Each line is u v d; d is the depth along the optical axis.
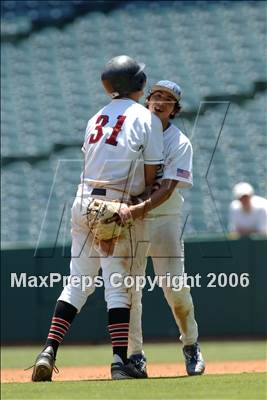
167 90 17.86
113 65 17.38
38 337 39.59
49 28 63.19
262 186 50.00
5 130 56.31
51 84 59.66
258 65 57.41
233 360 28.78
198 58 58.78
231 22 60.81
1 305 39.91
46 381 16.58
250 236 38.91
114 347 17.00
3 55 62.00
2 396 13.70
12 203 51.19
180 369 24.03
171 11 62.53
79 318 39.78
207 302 38.97
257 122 53.75
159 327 39.19
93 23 62.97
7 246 40.66
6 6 64.38
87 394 13.62
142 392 13.74
